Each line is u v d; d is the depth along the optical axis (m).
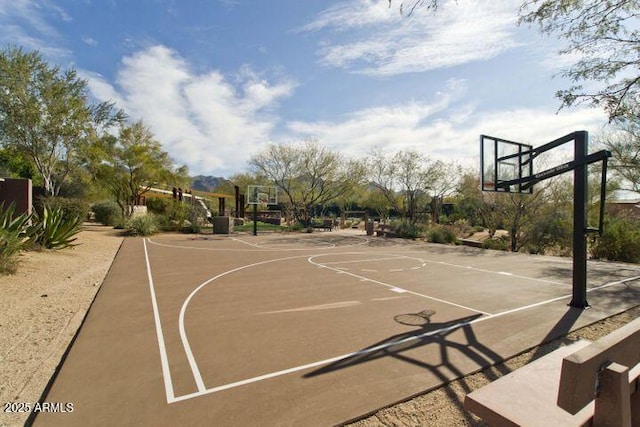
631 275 9.89
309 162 29.95
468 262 12.27
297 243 18.31
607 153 6.27
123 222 23.17
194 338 4.81
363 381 3.63
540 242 17.56
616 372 1.79
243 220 32.03
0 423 2.87
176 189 29.58
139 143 27.41
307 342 4.70
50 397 3.26
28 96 17.08
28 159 19.16
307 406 3.16
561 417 2.02
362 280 8.92
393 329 5.24
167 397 3.29
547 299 7.14
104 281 8.38
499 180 9.80
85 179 22.67
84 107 18.84
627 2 7.06
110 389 3.42
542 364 2.71
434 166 24.33
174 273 9.59
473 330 5.23
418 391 3.43
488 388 2.36
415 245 17.97
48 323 5.27
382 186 26.17
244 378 3.68
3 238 7.92
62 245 11.95
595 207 17.75
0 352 4.22
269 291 7.64
